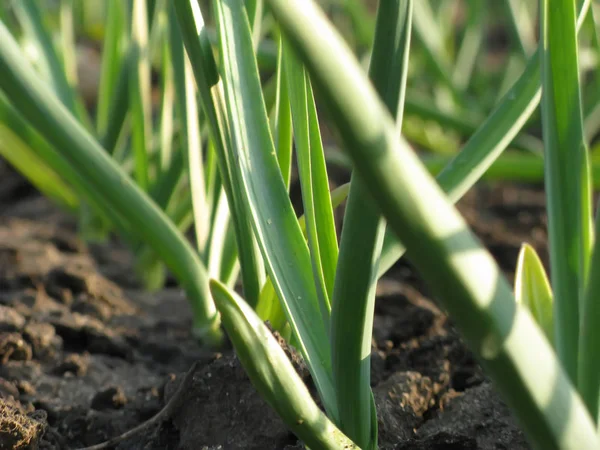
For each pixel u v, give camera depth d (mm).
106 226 618
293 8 203
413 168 213
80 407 369
